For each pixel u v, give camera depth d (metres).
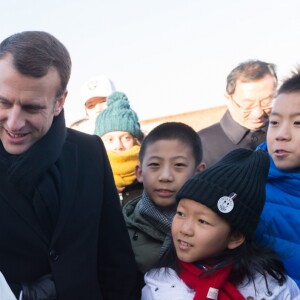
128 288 1.67
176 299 1.51
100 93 3.28
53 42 1.40
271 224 1.66
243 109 2.65
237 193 1.51
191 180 1.55
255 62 2.68
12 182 1.43
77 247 1.51
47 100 1.37
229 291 1.50
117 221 1.66
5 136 1.39
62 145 1.50
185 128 1.93
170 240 1.76
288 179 1.67
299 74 1.72
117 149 2.51
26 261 1.45
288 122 1.66
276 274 1.56
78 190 1.56
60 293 1.44
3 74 1.32
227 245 1.56
